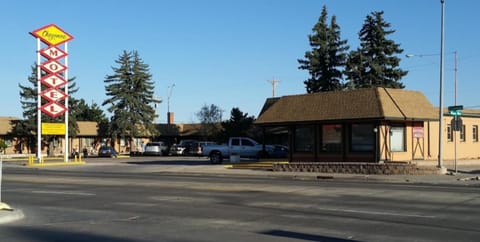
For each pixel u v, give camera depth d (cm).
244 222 1240
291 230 1120
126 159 5631
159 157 6212
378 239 1010
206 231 1123
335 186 2180
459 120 2792
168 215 1376
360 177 2697
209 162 4391
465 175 2727
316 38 6203
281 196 1789
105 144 7919
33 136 7206
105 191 2045
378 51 6019
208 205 1570
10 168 4159
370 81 5978
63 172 3525
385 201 1617
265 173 3073
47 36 4847
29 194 1948
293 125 3378
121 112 7475
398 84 5981
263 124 3500
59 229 1171
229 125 6725
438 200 1630
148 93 7794
